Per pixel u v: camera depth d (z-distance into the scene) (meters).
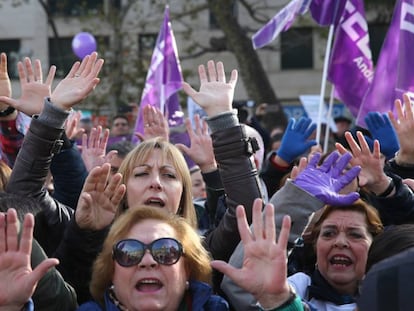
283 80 37.53
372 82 7.95
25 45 36.41
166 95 9.74
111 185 4.63
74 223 4.62
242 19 33.97
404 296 2.81
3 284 3.69
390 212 5.39
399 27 7.85
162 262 4.14
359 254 5.11
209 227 6.11
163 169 5.27
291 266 5.46
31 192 5.02
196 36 35.44
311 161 4.57
